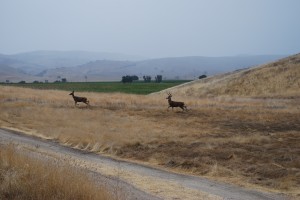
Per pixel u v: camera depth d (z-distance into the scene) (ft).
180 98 232.53
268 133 117.60
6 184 36.86
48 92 245.24
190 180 68.49
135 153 90.27
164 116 155.43
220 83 309.63
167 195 55.72
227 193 60.18
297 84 279.08
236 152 87.66
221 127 131.34
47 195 35.19
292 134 113.29
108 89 496.23
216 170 74.59
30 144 90.68
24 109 156.76
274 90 279.08
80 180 37.55
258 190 62.95
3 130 112.88
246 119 150.00
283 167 75.97
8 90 239.91
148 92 429.79
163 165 81.41
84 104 185.26
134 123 135.23
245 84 297.33
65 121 132.98
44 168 40.45
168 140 102.58
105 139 100.63
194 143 98.84
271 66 318.24
